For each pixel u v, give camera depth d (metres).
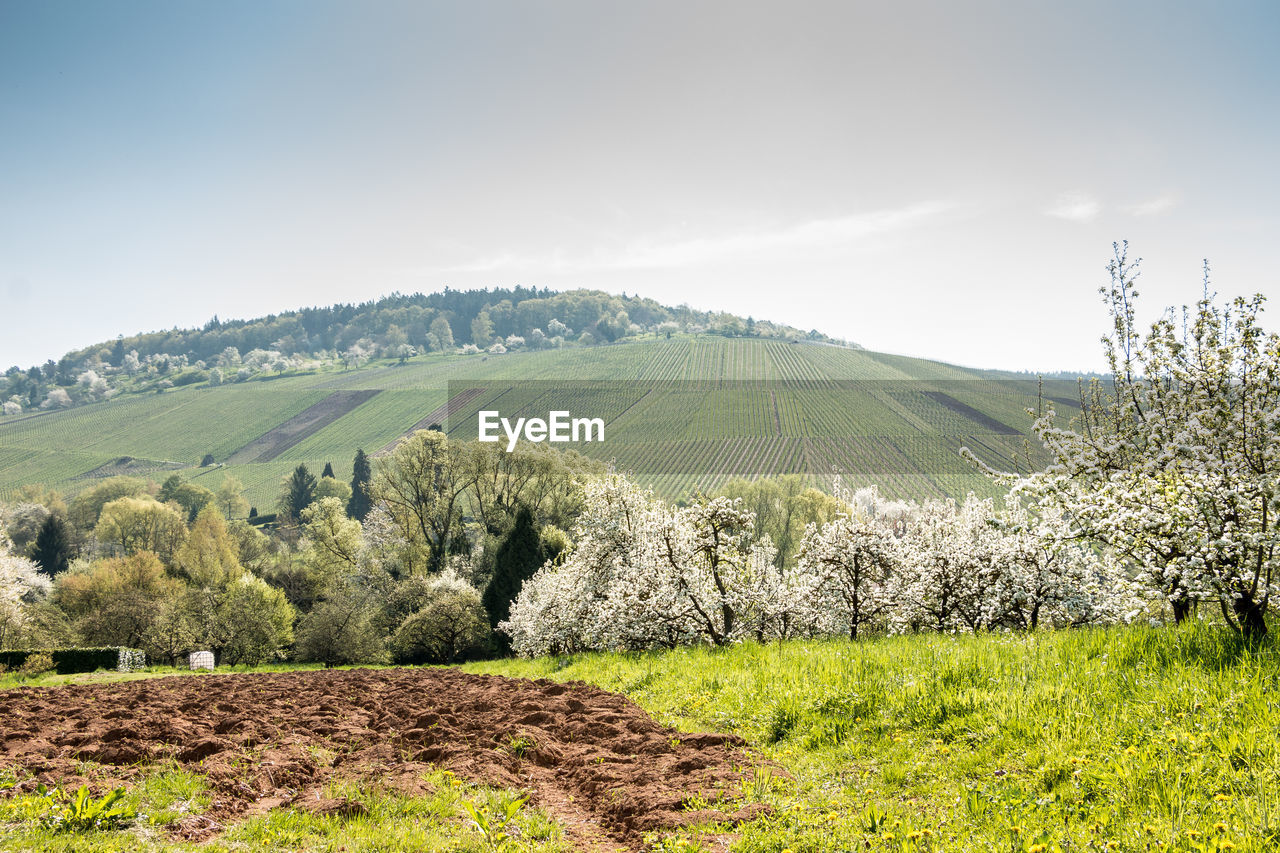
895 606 21.62
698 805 7.38
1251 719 6.85
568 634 28.00
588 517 26.75
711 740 9.66
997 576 19.92
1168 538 11.52
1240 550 10.26
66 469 152.12
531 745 10.16
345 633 52.06
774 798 7.43
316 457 146.00
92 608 64.12
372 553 69.94
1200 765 6.32
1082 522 12.52
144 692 18.88
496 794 8.13
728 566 24.67
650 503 27.36
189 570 75.00
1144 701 7.91
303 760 9.52
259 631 55.78
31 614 49.88
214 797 8.06
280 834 6.86
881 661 11.73
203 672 40.59
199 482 140.88
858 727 9.27
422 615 50.81
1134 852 5.34
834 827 6.52
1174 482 11.41
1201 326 12.77
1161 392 13.40
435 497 76.56
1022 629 18.45
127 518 104.88
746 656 15.08
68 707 15.53
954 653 11.18
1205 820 5.54
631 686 14.80
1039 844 5.49
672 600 23.20
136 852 6.46
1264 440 11.42
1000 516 20.39
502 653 50.75
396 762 9.63
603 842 6.87
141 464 152.12
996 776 7.15
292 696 16.61
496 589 51.47
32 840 6.53
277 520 122.69
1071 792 6.43
